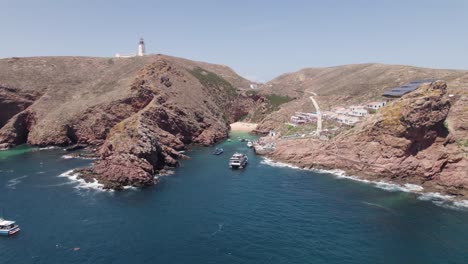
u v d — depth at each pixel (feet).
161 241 216.54
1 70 620.08
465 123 341.21
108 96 575.79
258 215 257.14
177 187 326.85
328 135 426.10
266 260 193.98
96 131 529.45
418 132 328.08
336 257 197.06
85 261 193.06
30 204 278.26
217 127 617.21
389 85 620.90
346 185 331.77
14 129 536.01
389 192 310.04
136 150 356.38
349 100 620.08
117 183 326.65
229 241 216.54
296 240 217.56
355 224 240.94
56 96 610.65
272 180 349.41
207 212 263.08
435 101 320.09
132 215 256.73
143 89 556.51
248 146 540.52
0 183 334.03
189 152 499.92
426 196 300.40
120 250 205.05
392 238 220.64
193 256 198.59
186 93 638.53
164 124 517.96
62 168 392.68
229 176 364.99
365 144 366.43
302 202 284.41
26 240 217.36
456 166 317.22
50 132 529.45
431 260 194.80
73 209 268.00
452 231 230.48
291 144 438.40
